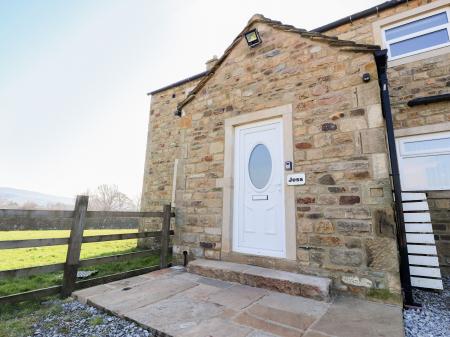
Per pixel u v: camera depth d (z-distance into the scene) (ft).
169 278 11.30
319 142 10.78
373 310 7.66
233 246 12.71
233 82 14.47
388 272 8.45
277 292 9.30
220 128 14.39
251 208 12.56
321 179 10.41
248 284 10.17
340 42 11.05
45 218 9.20
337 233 9.64
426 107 14.30
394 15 16.05
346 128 10.27
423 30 15.30
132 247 23.13
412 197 10.26
